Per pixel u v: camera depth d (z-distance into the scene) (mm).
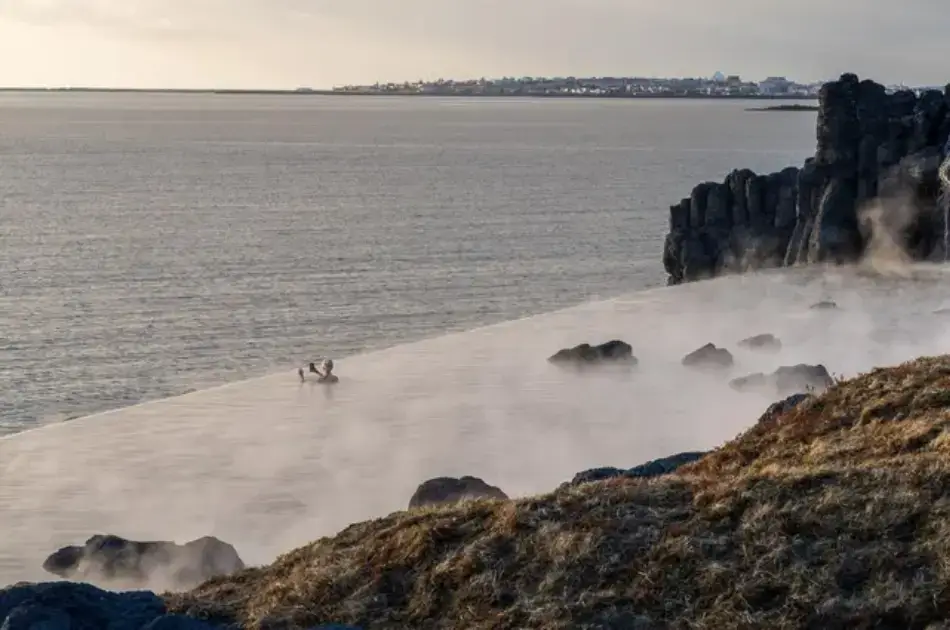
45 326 91625
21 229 152625
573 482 31641
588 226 161250
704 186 123312
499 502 23750
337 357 82875
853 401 30453
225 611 21438
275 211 179875
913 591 17453
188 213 176375
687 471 29641
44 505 47531
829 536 19625
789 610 17906
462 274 119500
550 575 19844
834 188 117500
